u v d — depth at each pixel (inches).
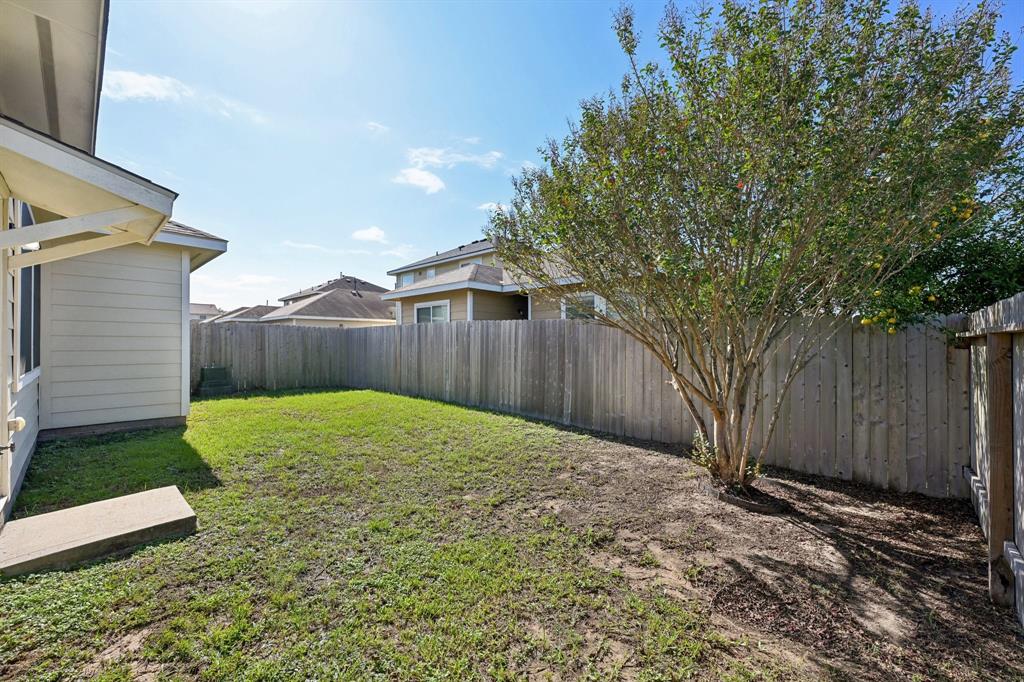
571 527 126.1
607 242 135.8
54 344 226.1
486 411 306.5
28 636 78.0
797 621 85.6
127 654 74.9
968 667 73.2
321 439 223.0
